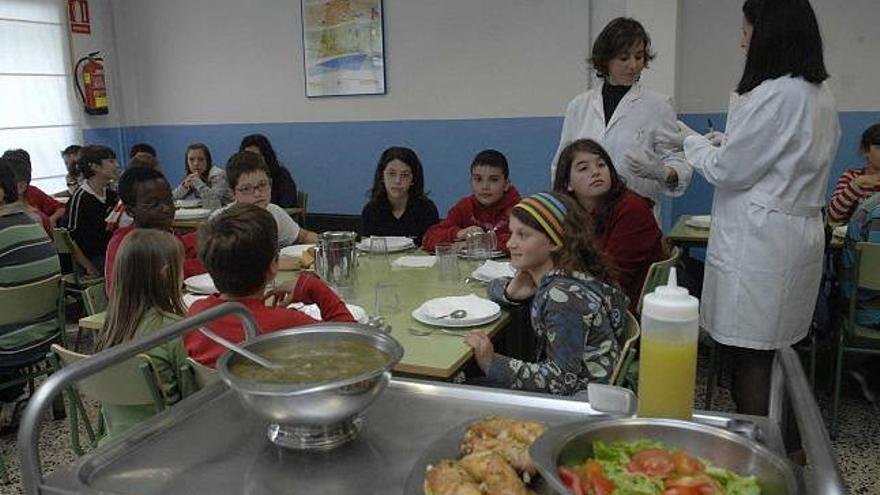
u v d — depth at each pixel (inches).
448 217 123.1
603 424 31.0
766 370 88.7
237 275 59.8
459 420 36.8
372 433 35.6
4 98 212.2
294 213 178.7
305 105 221.1
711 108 176.2
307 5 211.9
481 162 117.1
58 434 106.6
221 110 235.3
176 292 69.5
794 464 27.8
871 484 90.6
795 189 82.4
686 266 130.2
